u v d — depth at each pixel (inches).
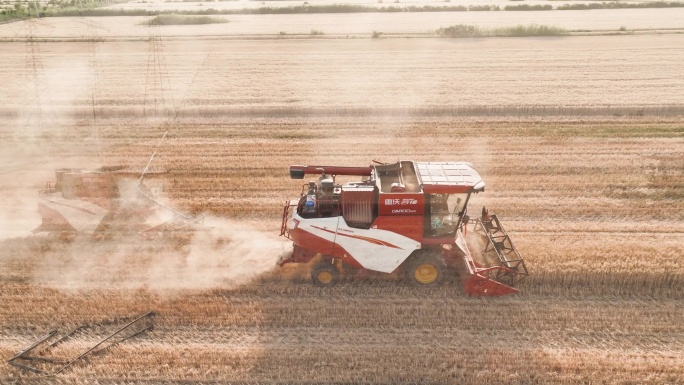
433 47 1633.9
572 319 455.5
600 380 395.9
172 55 1563.7
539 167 769.6
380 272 506.0
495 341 431.8
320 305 470.9
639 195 685.9
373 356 415.5
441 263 486.6
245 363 411.8
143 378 400.5
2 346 432.1
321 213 491.5
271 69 1379.2
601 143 858.8
